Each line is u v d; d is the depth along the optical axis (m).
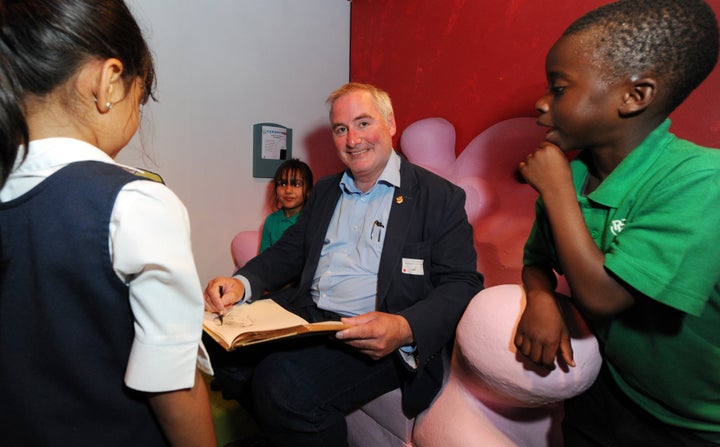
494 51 1.74
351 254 1.23
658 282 0.57
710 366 0.64
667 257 0.57
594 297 0.62
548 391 0.77
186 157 2.15
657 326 0.66
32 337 0.45
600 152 0.71
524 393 0.80
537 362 0.72
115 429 0.48
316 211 1.39
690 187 0.58
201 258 2.25
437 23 1.99
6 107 0.42
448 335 1.02
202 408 0.52
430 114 2.07
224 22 2.20
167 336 0.45
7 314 0.45
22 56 0.43
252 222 2.40
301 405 0.89
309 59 2.50
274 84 2.39
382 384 1.03
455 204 1.18
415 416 1.08
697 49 0.59
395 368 1.04
